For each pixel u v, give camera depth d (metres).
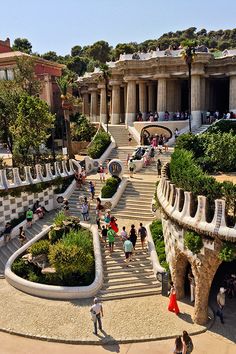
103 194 33.47
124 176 37.94
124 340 17.44
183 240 19.62
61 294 21.53
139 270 23.42
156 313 19.66
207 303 18.61
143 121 54.81
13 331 18.38
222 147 31.91
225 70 52.09
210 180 18.78
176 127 50.81
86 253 23.52
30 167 33.94
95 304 17.92
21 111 41.25
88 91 73.00
